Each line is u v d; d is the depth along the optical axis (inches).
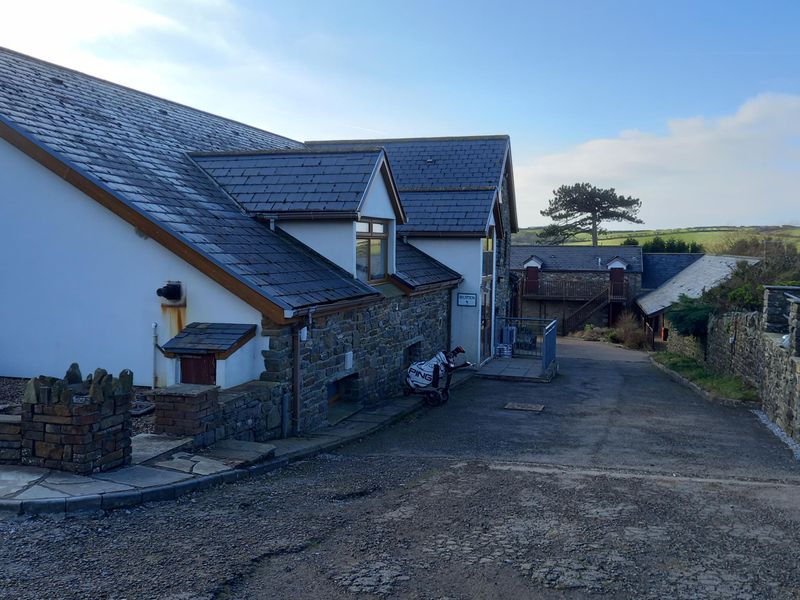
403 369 641.0
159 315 403.9
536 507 264.4
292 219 494.3
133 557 195.0
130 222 393.7
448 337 806.5
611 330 1627.7
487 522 241.8
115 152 455.2
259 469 312.8
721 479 346.3
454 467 345.7
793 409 484.1
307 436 419.8
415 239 819.4
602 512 259.6
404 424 508.1
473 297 808.3
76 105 487.8
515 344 1039.6
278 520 236.1
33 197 415.2
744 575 197.8
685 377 807.7
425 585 184.7
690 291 1381.6
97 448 262.2
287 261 453.7
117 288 408.5
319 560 199.8
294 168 531.2
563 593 182.4
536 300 1868.8
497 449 426.6
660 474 357.1
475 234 790.5
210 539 212.8
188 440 312.3
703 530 240.4
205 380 379.2
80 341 416.2
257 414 374.6
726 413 595.5
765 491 305.3
